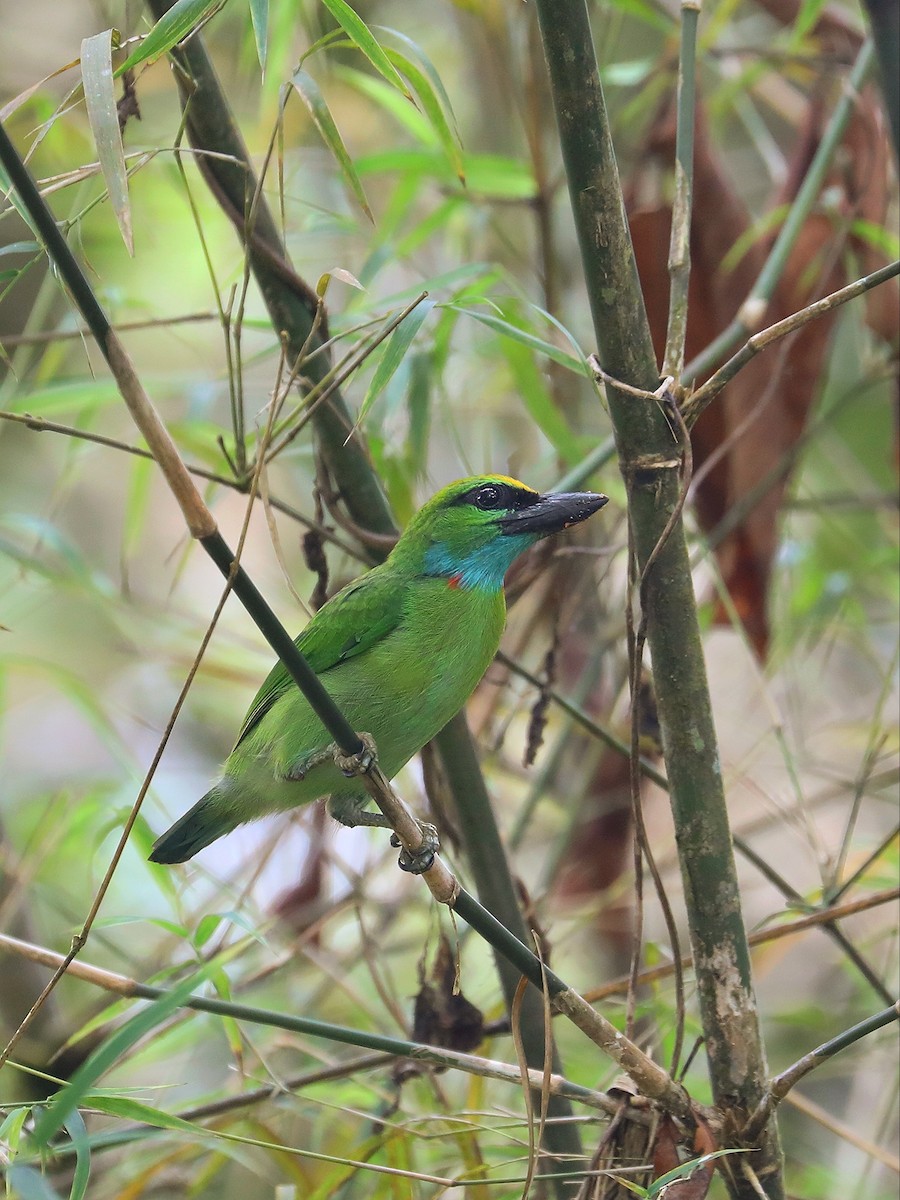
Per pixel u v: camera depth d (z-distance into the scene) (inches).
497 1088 412.2
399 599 318.7
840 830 564.7
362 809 326.0
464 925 464.8
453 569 321.1
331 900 445.7
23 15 577.6
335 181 467.5
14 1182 245.4
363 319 368.2
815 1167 409.7
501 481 326.6
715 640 578.6
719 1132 251.4
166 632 504.1
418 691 314.8
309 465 437.7
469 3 451.2
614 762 426.0
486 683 462.3
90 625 623.2
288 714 320.8
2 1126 259.6
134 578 651.5
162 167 441.4
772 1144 253.0
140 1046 374.0
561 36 228.8
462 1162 357.4
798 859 567.2
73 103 306.8
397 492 371.6
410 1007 455.2
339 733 234.5
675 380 246.7
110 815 435.8
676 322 256.1
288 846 471.8
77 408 443.2
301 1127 438.3
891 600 482.9
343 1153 370.9
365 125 552.4
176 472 205.8
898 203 449.1
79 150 470.6
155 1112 267.3
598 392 252.1
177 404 579.2
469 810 317.7
